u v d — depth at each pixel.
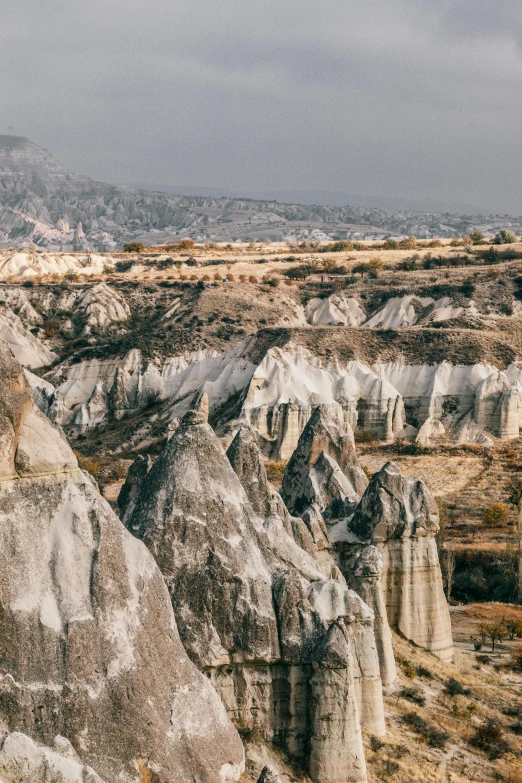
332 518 60.34
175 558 38.94
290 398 140.00
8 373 31.14
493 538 99.44
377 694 45.12
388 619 57.50
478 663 62.22
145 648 32.66
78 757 29.45
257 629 38.84
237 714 38.91
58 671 30.98
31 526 31.83
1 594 30.78
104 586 32.16
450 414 146.12
